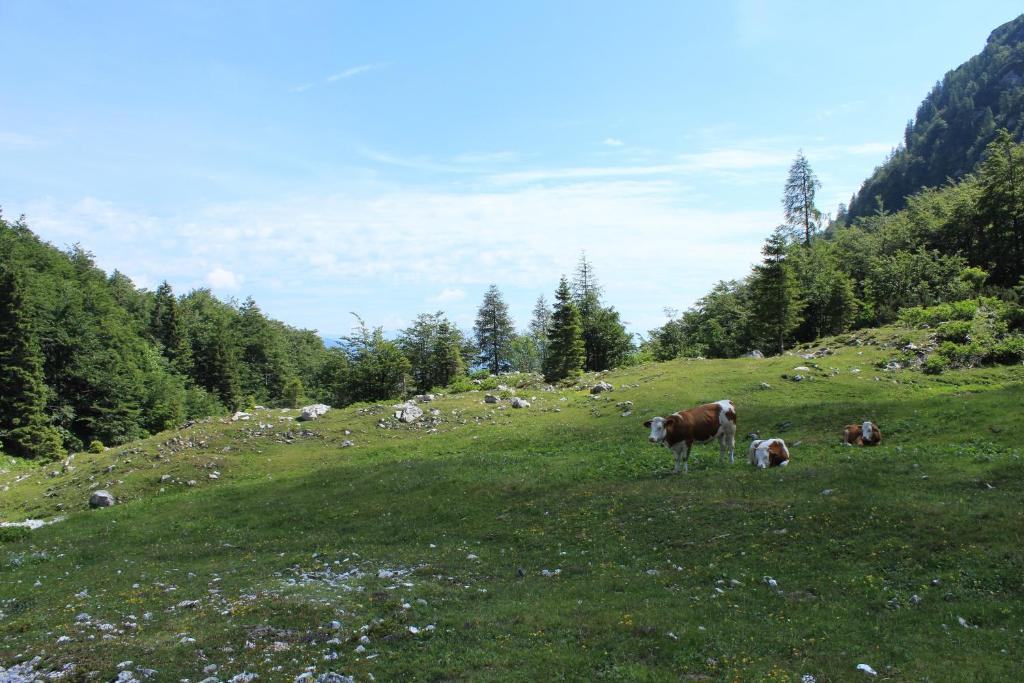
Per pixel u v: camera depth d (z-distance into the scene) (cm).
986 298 6172
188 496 3206
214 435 4491
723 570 1455
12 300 6419
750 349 8644
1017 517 1472
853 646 1055
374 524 2309
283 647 1127
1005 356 4800
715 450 2823
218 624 1258
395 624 1212
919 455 2133
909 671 966
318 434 4534
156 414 8894
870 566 1381
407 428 4628
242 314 15412
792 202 11650
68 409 7562
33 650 1162
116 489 3653
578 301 10062
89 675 1034
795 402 4250
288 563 1867
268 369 14500
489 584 1511
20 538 2605
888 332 6000
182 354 11769
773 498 1870
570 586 1439
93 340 8281
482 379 8462
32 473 4416
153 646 1148
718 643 1080
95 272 12756
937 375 4681
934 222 8775
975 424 2569
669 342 10144
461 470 2942
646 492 2145
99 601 1540
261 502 2883
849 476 1961
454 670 1012
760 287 7188
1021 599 1181
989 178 7606
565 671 1002
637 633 1137
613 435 3684
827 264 8775
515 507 2264
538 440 3831
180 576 1795
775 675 961
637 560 1589
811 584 1334
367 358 9562
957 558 1352
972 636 1067
